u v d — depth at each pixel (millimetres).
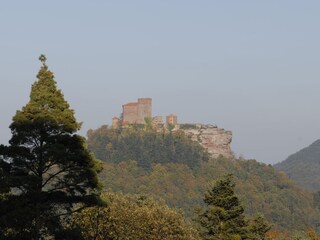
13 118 49031
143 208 78375
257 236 78875
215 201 76125
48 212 49688
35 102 50000
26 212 46375
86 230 69625
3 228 47469
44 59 51562
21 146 48562
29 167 48906
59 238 50188
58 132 49844
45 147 47781
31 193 47531
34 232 48375
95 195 51188
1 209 47031
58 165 49781
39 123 48531
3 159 48719
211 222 75438
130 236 75000
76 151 49312
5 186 46781
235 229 74812
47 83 51031
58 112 50000
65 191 50562
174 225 77312
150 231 75938
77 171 49469
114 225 74250
